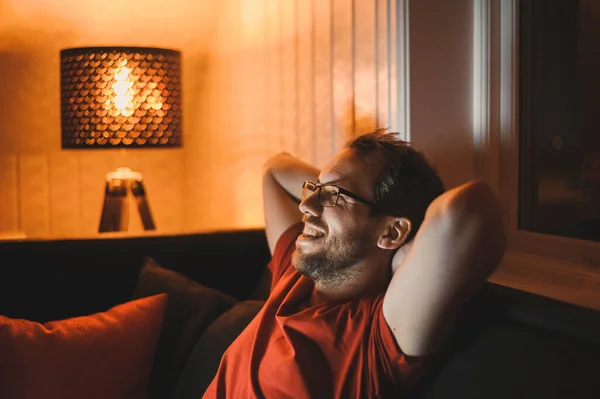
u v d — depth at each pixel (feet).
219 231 6.63
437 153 5.70
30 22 9.23
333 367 3.92
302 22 7.47
